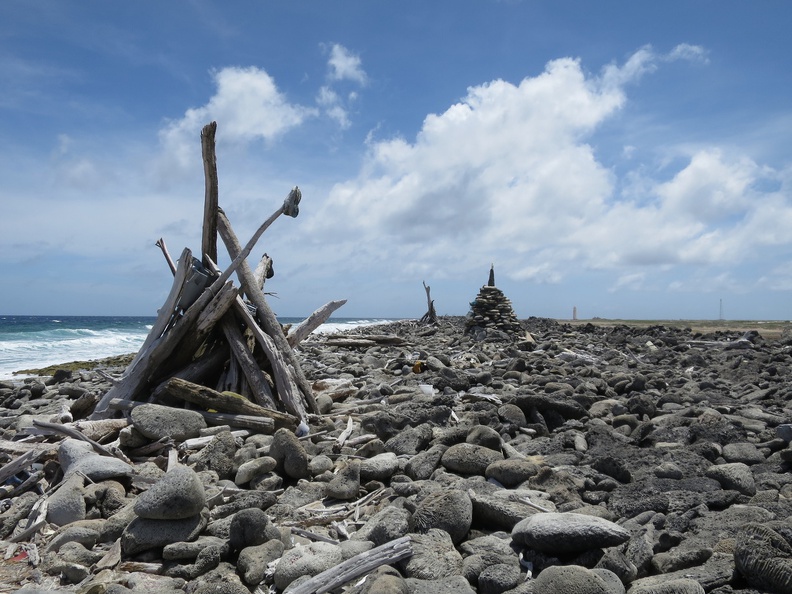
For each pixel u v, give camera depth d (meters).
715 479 6.39
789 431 7.73
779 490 6.19
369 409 9.80
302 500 6.03
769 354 18.69
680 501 5.60
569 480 5.98
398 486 6.04
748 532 4.17
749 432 8.52
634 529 4.95
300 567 4.36
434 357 15.13
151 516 4.91
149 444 7.26
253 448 7.04
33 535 5.30
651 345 23.02
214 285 8.77
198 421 7.61
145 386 8.67
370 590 3.79
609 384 12.43
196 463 6.66
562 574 3.84
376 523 5.04
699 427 8.23
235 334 9.16
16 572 4.70
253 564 4.43
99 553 4.88
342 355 18.47
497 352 19.14
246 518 4.79
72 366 21.02
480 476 6.45
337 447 7.71
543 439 8.08
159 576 4.55
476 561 4.42
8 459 6.92
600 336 28.23
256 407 8.16
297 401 8.73
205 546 4.74
